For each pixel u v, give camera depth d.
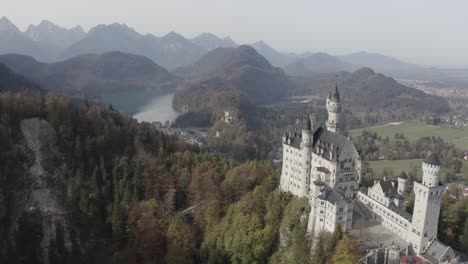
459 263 146.00
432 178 148.38
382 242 157.00
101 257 194.12
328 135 195.25
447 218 170.88
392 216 166.75
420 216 150.75
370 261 146.88
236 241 175.75
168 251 187.50
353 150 187.12
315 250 153.38
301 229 167.12
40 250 197.00
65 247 198.38
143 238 192.12
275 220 187.12
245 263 170.62
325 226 168.12
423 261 146.38
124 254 186.50
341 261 140.38
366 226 171.12
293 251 159.50
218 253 180.25
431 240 152.50
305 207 183.38
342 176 185.25
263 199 199.50
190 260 187.00
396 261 148.75
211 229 198.12
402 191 190.25
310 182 196.75
